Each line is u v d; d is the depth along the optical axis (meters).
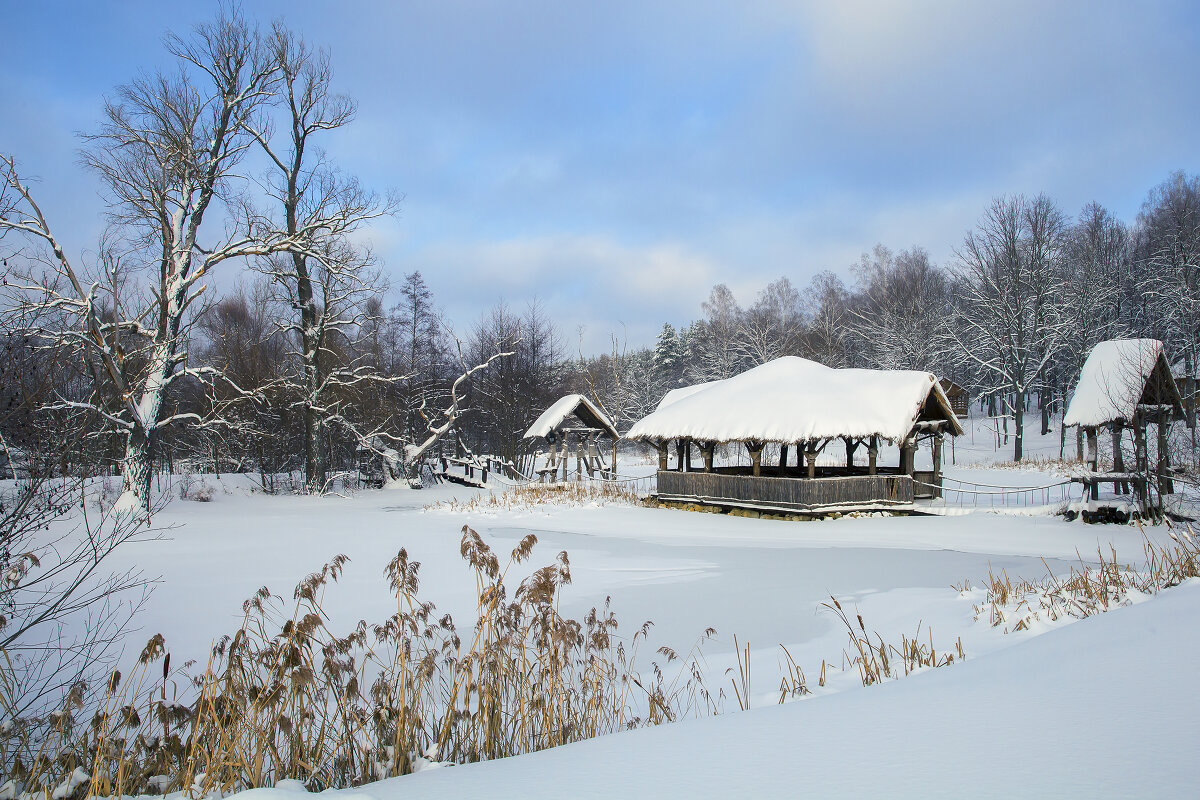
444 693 6.38
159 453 39.75
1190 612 5.45
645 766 3.35
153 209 26.78
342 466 47.06
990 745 3.18
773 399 26.91
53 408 7.31
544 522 24.53
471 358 56.50
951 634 8.55
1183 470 20.00
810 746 3.43
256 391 31.98
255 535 20.78
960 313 59.28
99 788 3.92
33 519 6.92
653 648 9.33
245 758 4.16
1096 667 4.27
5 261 9.70
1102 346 24.83
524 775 3.37
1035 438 54.12
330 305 35.97
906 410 24.73
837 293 79.75
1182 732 3.07
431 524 23.86
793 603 11.61
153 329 27.97
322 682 6.30
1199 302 43.94
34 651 8.69
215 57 30.34
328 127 37.31
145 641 9.54
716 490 27.69
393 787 3.37
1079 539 18.17
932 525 21.86
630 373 79.69
